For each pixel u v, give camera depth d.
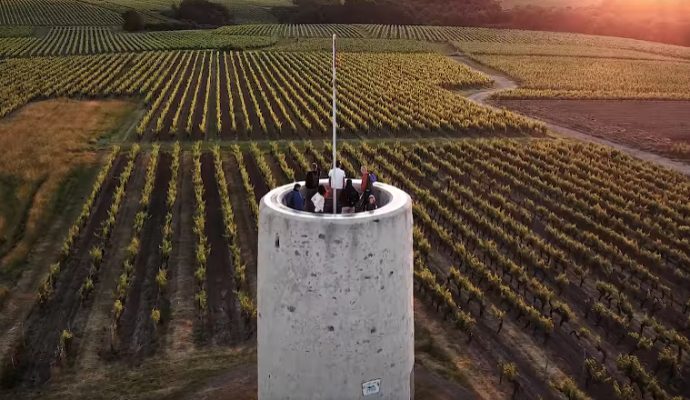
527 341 19.55
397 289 8.96
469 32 135.00
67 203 30.47
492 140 44.50
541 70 84.56
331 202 9.78
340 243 8.41
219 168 34.47
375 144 44.12
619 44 121.44
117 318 18.94
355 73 74.56
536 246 26.16
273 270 8.84
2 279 22.58
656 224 29.12
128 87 60.72
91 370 17.23
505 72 83.62
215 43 102.94
